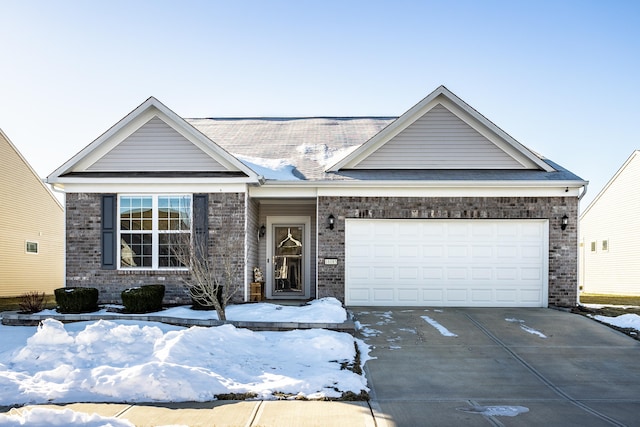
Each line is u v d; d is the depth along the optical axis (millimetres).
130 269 13906
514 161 15125
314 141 17438
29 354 8812
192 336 9258
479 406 7168
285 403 7129
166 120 14453
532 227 14227
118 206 14094
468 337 10852
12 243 23156
